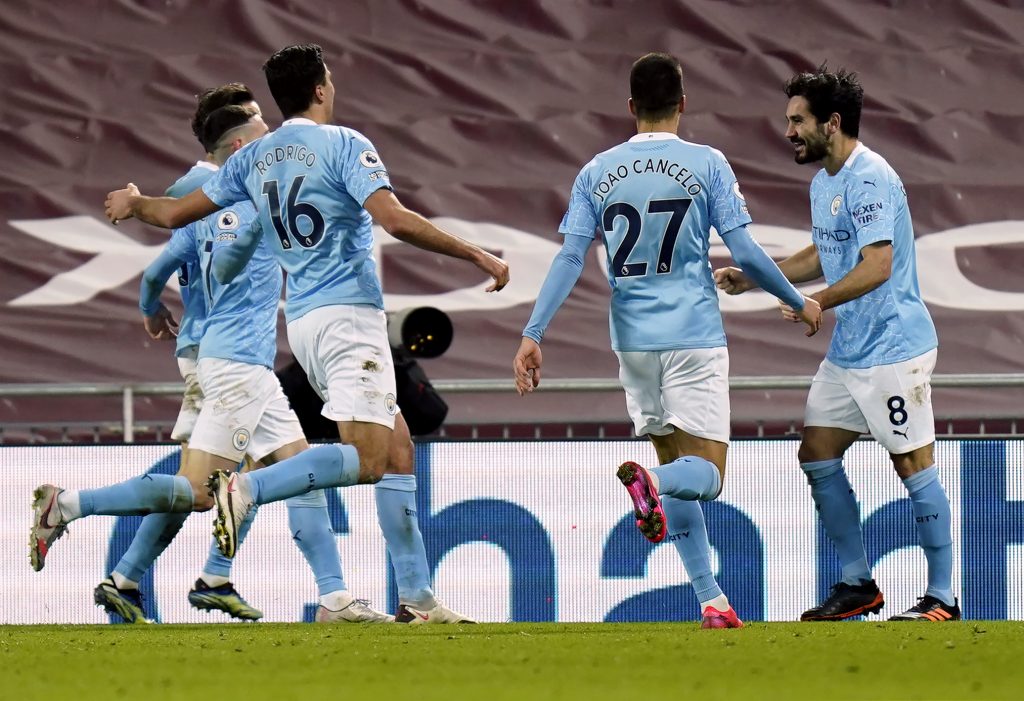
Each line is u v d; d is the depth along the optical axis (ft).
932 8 97.25
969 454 63.36
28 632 53.06
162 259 59.82
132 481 49.85
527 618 63.93
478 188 90.53
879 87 94.68
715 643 42.39
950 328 86.99
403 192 90.07
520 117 92.79
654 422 49.98
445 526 64.28
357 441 50.16
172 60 94.02
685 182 48.42
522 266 88.84
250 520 63.05
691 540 50.11
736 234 48.49
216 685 30.94
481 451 64.39
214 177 52.06
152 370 86.17
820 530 63.72
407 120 92.48
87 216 89.15
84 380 85.66
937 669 33.78
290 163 50.37
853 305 58.18
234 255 54.54
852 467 63.36
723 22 96.17
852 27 96.53
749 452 63.98
